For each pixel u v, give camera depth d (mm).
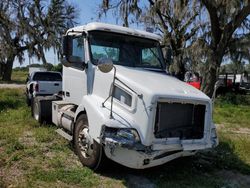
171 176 6008
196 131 5648
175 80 6352
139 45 6926
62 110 7598
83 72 6691
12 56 40719
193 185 5707
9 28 37781
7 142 7238
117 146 5164
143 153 5156
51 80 14781
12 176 5457
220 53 19656
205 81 19750
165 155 5461
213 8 18188
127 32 6812
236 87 31078
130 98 5410
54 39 41156
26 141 7598
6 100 15570
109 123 5223
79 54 6812
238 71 26938
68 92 7473
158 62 7082
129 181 5652
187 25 22500
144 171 6148
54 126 9078
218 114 15906
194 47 20328
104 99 5910
